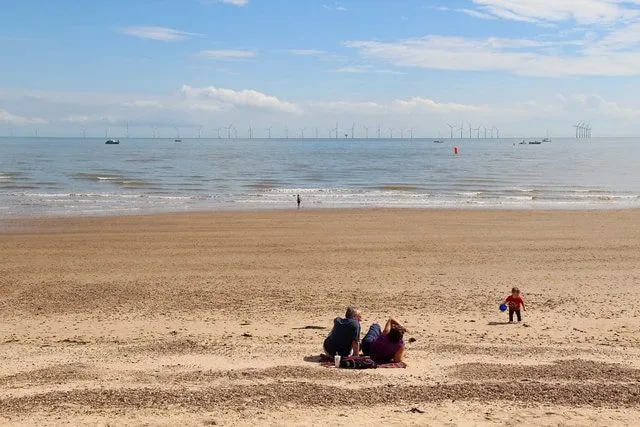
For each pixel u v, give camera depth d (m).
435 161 149.50
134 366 12.04
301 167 117.75
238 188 70.50
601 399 9.91
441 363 12.44
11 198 56.56
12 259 28.08
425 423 8.77
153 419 8.85
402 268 26.14
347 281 23.55
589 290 22.00
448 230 37.91
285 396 9.88
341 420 8.85
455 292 21.70
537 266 26.56
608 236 35.44
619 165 130.62
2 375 11.47
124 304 19.89
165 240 33.66
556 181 84.44
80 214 46.03
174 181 79.38
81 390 10.16
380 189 70.75
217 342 14.67
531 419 8.99
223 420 8.83
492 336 15.65
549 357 13.03
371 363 12.09
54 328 16.77
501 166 125.62
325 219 43.53
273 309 19.17
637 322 17.41
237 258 28.41
